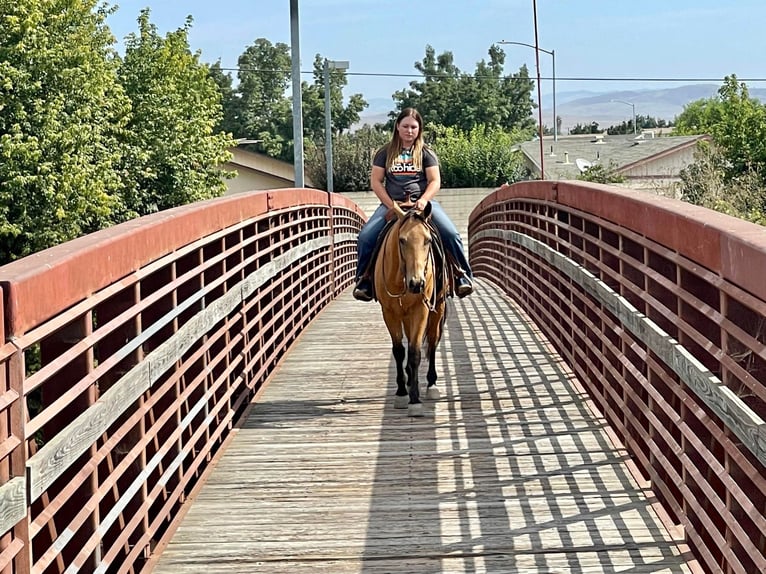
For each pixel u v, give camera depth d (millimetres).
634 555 4875
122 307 4840
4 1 20469
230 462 6555
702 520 4469
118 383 4352
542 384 8414
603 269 6863
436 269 7586
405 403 7781
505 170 47625
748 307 3721
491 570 4773
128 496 4484
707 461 4309
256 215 8570
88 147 21500
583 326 8227
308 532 5320
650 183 41875
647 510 5461
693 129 73875
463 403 7879
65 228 20500
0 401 3045
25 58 20531
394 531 5297
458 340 10602
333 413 7723
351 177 45719
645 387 5590
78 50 21344
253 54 90500
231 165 36906
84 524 4043
